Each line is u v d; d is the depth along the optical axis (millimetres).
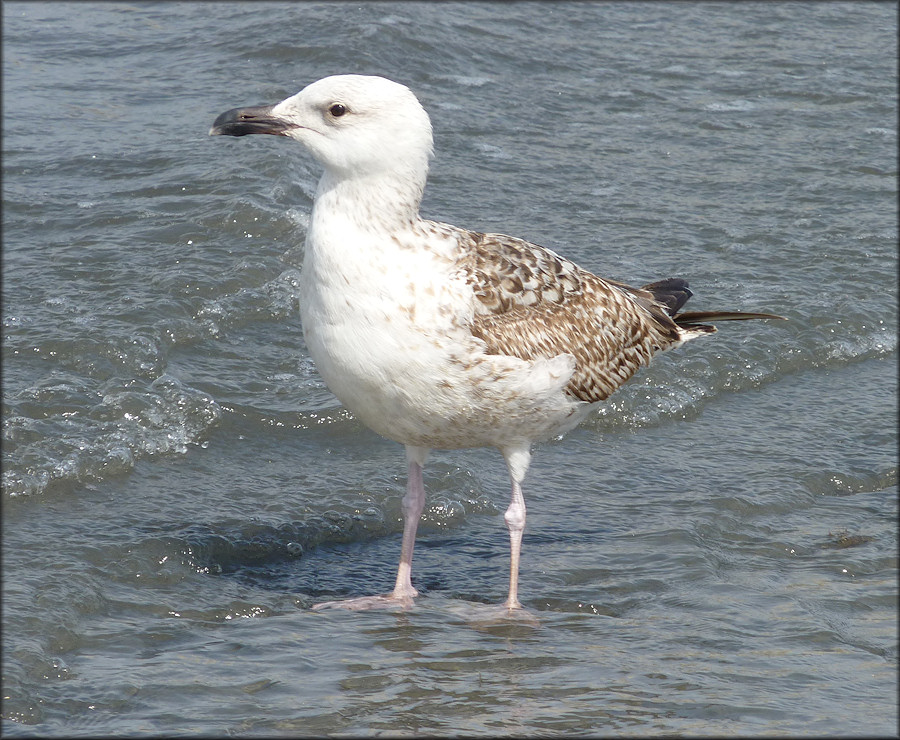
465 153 20016
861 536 11625
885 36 27734
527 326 9844
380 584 10609
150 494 11547
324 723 8062
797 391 14961
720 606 10102
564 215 18359
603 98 23109
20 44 22906
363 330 9227
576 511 11953
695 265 17297
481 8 26156
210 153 18797
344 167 9188
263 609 9836
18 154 18516
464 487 12203
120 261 15711
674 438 13633
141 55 22688
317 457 12602
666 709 8398
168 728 7934
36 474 11438
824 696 8664
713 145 21641
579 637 9531
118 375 13328
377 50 22828
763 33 27266
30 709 8078
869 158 21516
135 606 9672
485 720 8180
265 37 23094
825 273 17438
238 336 14477
